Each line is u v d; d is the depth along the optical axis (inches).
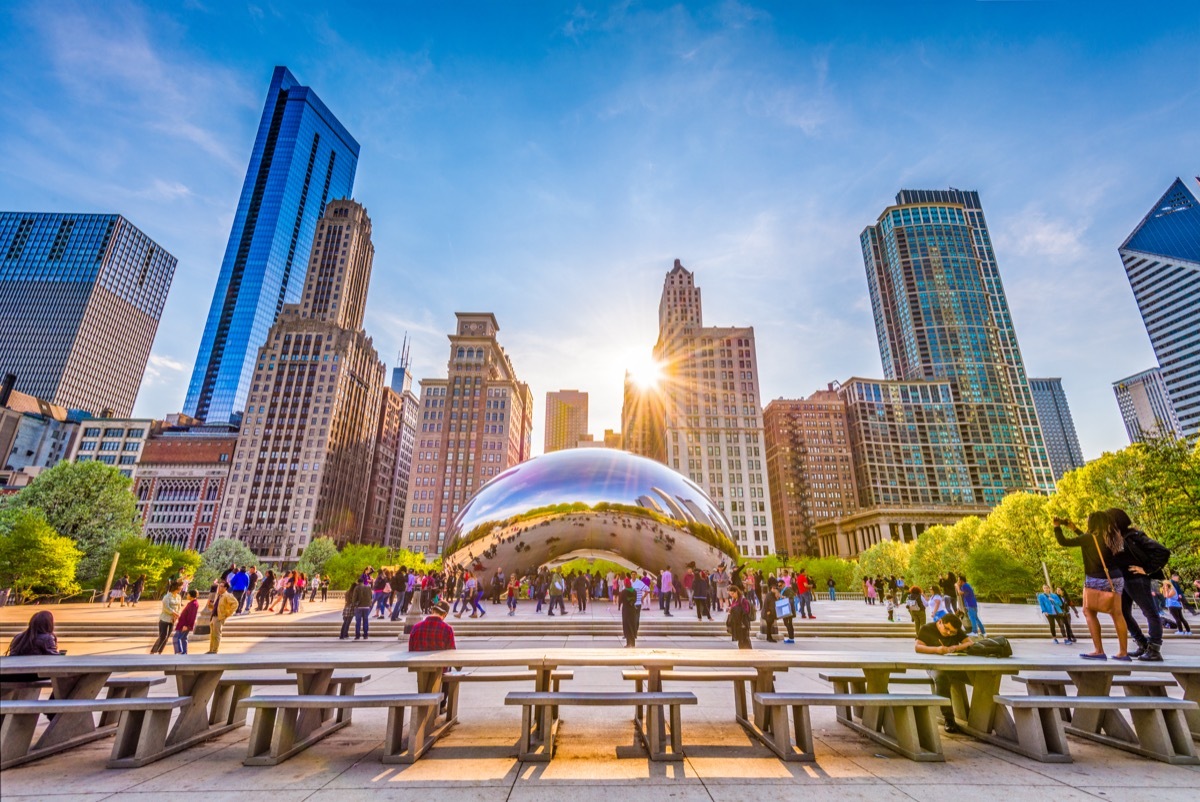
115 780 152.7
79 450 4281.5
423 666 177.2
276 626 597.0
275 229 6250.0
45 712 158.1
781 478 5497.1
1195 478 962.1
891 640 576.1
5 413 4264.3
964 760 173.8
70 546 1229.1
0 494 3496.6
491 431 4608.8
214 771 161.0
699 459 4119.1
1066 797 141.4
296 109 6889.8
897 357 6520.7
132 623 617.9
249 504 3966.5
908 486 5378.9
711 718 231.6
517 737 200.1
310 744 189.3
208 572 1716.3
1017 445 5570.9
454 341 4879.4
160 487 4133.9
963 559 1590.8
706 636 583.2
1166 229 5708.7
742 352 4453.7
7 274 6003.9
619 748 185.9
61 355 5689.0
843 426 5580.7
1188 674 192.7
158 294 6909.5
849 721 217.6
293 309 4790.8
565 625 604.7
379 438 5364.2
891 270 6692.9
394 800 138.1
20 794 141.5
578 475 891.4
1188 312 5364.2
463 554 880.3
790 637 536.7
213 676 199.2
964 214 6643.7
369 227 5516.7
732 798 140.6
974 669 182.9
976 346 5999.0
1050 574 1365.7
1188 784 150.9
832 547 4699.8
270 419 4200.3
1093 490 1320.1
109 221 6289.4
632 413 6397.6
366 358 4916.3
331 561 2245.3
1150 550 203.0
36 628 201.9
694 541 880.9
